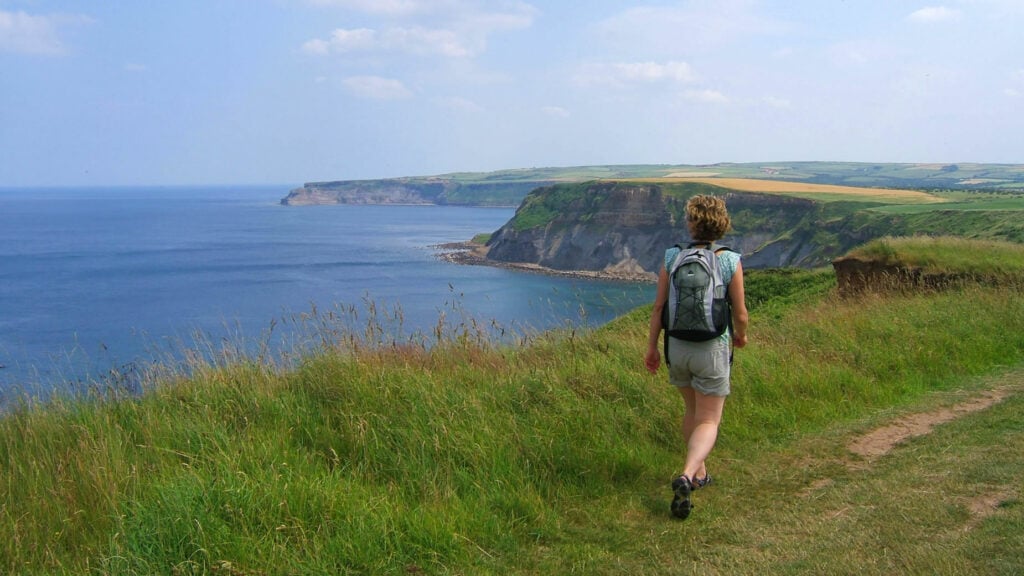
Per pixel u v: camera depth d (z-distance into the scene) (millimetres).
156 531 3709
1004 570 3326
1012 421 5828
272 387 5684
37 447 4770
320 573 3615
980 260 13492
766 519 4250
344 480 4422
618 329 8789
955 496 4305
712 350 4605
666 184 137375
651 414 5820
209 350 6633
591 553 3943
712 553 3828
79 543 3875
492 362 6824
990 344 8883
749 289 22562
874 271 14859
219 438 4766
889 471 4926
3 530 3820
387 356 6602
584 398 5941
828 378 7242
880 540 3781
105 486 4188
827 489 4664
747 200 131875
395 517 4070
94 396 5609
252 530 3834
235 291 73375
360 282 83375
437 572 3762
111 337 41875
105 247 132875
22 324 51094
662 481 5059
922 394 7242
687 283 4602
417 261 116000
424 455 4773
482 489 4543
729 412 6246
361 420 5039
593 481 4930
